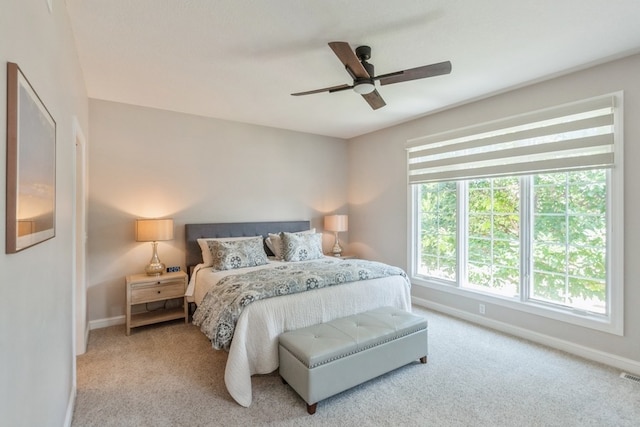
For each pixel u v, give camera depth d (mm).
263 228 4500
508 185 3398
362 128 4777
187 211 4008
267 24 2105
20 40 1038
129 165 3645
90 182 3432
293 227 4789
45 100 1369
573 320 2834
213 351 2908
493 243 3537
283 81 3020
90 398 2178
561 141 2904
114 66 2689
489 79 2977
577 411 2043
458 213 3842
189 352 2889
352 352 2184
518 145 3242
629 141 2518
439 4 1910
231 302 2334
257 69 2766
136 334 3289
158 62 2625
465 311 3734
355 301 2797
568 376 2457
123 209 3611
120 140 3592
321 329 2396
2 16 882
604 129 2674
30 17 1151
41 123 1256
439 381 2395
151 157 3773
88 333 3291
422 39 2293
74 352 2172
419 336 2588
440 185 4102
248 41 2314
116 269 3578
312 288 2631
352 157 5379
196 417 1989
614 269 2604
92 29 2139
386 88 3207
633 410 2049
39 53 1273
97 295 3477
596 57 2549
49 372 1420
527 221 3211
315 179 5121
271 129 4684
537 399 2170
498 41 2318
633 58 2498
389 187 4699
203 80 2988
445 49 2436
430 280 4156
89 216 3430
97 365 2641
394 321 2547
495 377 2449
